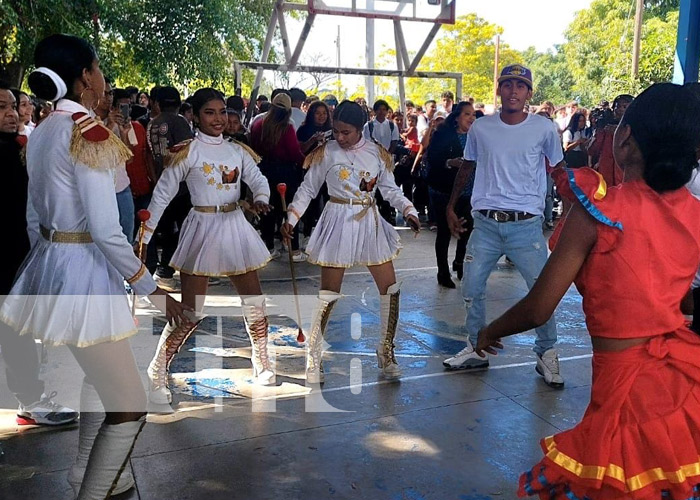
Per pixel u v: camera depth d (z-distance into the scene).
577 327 5.26
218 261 3.68
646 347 1.70
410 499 2.83
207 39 13.87
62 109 2.28
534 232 4.02
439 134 6.13
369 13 10.21
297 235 7.66
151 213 3.58
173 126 6.14
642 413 1.65
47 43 2.26
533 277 4.04
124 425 2.41
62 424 3.43
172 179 3.62
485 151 4.05
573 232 1.75
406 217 4.02
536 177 4.00
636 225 1.70
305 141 7.95
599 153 6.78
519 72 3.91
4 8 9.59
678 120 1.68
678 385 1.68
